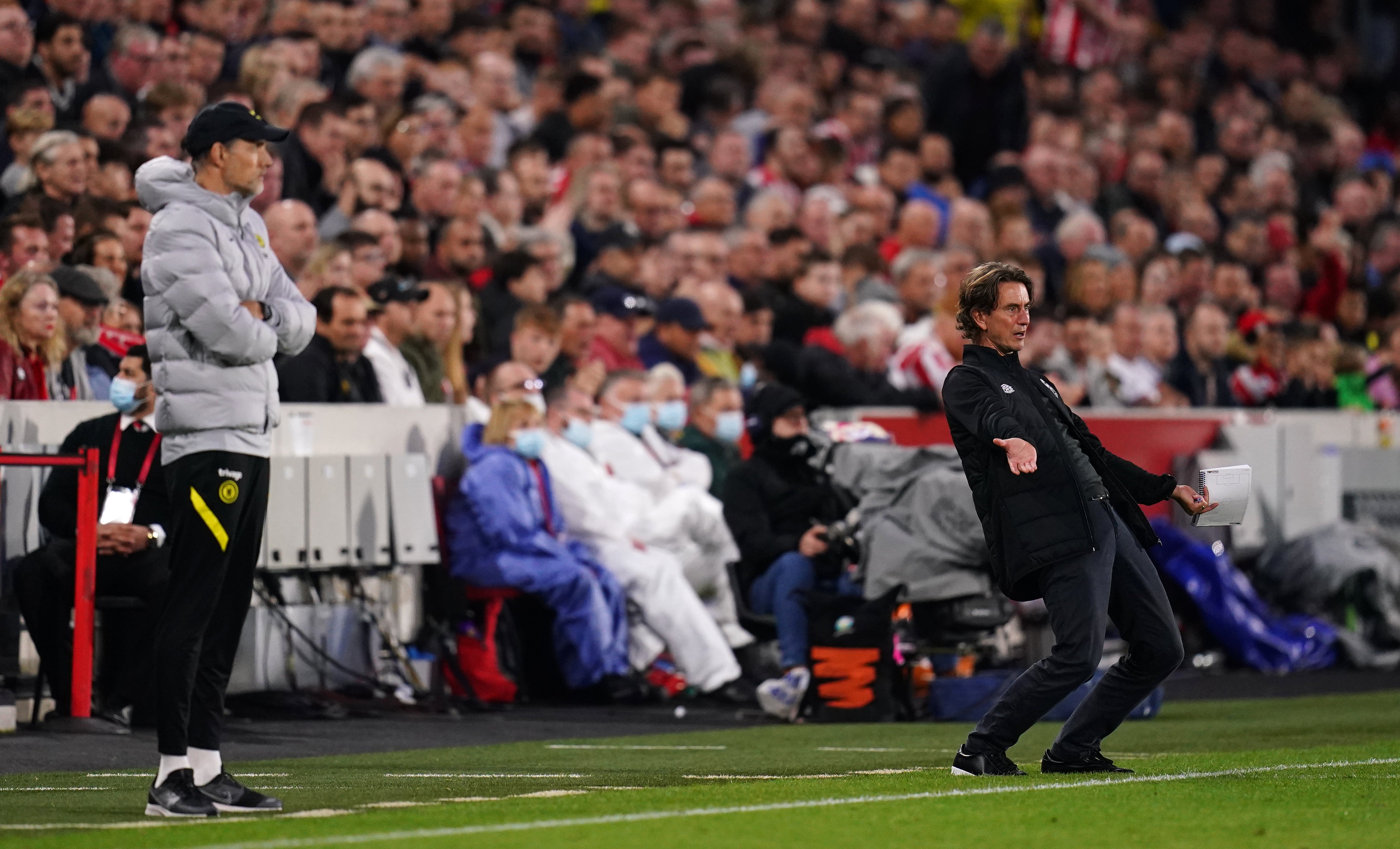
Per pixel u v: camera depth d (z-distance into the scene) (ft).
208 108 68.44
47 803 69.15
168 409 67.31
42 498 100.01
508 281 139.23
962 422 74.28
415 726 105.09
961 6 248.11
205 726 66.90
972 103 214.69
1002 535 74.13
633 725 107.55
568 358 135.64
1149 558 75.97
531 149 161.48
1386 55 297.94
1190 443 154.40
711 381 138.00
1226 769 79.30
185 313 66.23
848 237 174.29
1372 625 156.76
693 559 127.65
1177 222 213.87
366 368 120.67
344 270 121.49
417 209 141.59
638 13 214.28
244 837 59.11
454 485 122.83
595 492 126.93
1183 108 249.55
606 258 148.77
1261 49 277.85
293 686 111.45
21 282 103.45
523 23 193.67
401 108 147.84
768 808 65.41
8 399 102.42
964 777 75.41
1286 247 219.00
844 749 93.40
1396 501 167.12
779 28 223.92
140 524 101.65
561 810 65.36
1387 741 96.73
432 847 56.85
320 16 160.86
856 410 136.36
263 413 68.33
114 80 140.87
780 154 184.75
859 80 213.66
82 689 97.40
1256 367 179.11
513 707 118.01
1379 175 240.53
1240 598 148.05
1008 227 182.60
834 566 121.60
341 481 114.52
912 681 113.19
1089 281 169.58
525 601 124.16
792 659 116.16
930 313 159.22
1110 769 76.69
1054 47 254.88
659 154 175.01
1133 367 166.20
